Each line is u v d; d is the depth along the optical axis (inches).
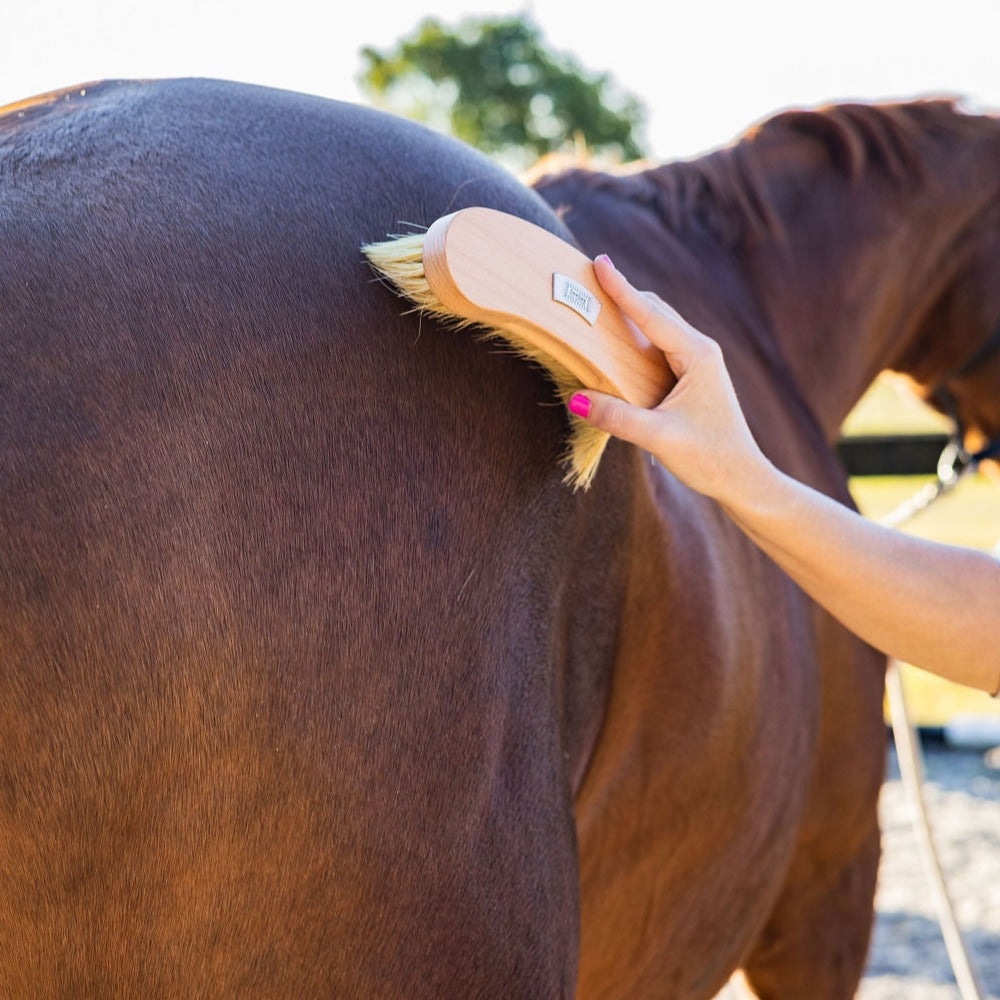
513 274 30.5
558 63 1333.7
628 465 40.8
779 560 36.7
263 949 28.5
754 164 70.4
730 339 62.7
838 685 61.8
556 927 33.6
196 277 29.4
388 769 29.8
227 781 27.5
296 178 33.2
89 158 30.7
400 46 1328.7
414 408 31.7
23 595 25.3
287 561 28.5
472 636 31.8
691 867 50.2
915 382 83.8
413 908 30.1
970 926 121.9
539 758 33.8
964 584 36.6
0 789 25.3
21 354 26.6
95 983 26.9
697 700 46.4
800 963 67.7
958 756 175.6
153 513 26.8
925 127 76.5
